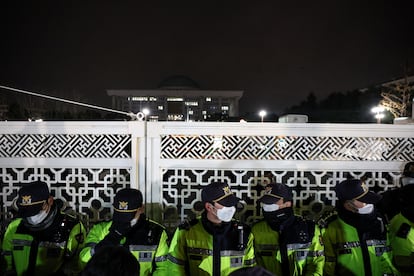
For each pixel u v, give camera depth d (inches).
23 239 120.2
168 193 156.8
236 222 116.3
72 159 156.2
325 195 158.4
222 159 156.0
